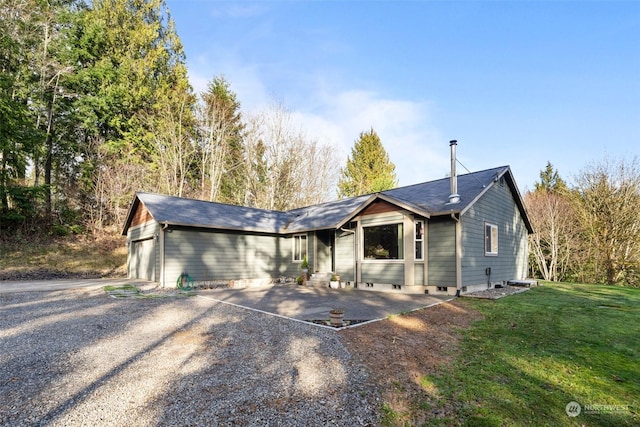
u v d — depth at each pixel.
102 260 19.61
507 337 6.12
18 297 10.49
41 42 22.97
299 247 16.81
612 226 19.69
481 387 4.13
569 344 5.72
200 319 7.48
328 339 5.90
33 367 4.61
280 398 3.76
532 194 27.31
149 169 25.78
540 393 4.00
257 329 6.59
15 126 18.16
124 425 3.18
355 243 13.59
